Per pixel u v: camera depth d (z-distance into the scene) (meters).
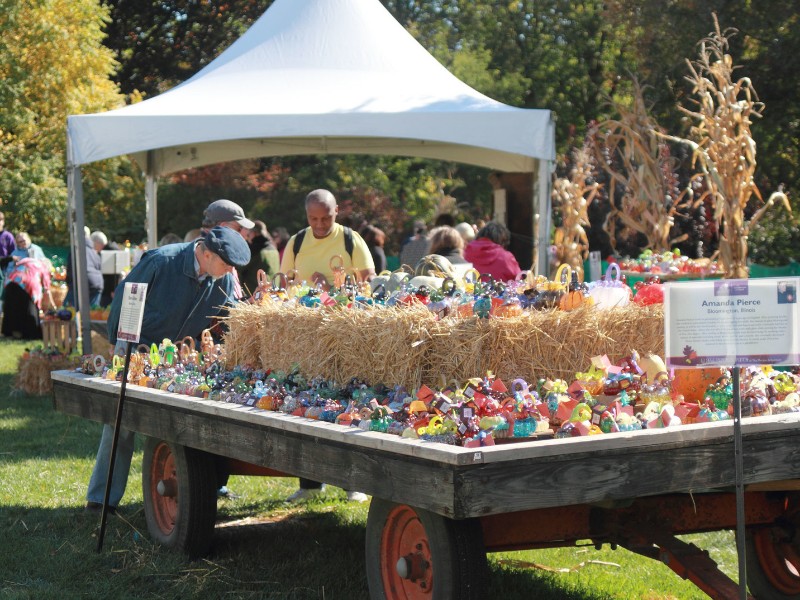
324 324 3.91
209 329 5.10
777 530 3.95
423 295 3.86
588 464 2.88
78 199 8.80
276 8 9.91
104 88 24.03
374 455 3.06
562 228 10.81
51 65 22.75
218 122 8.23
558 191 10.88
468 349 3.41
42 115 23.12
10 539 5.01
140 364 4.86
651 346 3.69
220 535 4.97
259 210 25.80
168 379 4.62
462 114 8.18
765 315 3.00
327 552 4.81
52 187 22.50
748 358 2.99
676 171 12.69
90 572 4.49
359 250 6.24
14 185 22.03
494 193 15.21
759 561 4.04
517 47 29.56
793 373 4.28
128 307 4.58
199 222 25.25
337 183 26.89
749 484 3.33
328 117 8.19
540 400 3.28
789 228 16.88
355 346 3.76
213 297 5.21
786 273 13.21
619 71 26.53
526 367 3.47
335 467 3.27
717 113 9.41
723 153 9.31
